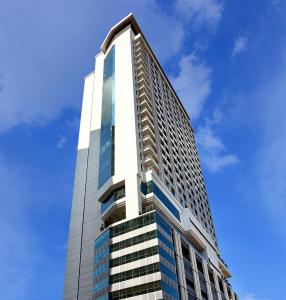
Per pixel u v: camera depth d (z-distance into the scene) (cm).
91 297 6550
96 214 7912
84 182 8881
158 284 5206
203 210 10281
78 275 7094
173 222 7331
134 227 6119
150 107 9094
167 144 9400
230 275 9606
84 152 9600
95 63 11681
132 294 5369
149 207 6631
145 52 10994
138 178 6900
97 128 9769
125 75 9350
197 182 11006
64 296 6950
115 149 7850
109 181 7250
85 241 7600
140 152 7600
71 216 8388
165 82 11962
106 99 9494
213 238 9944
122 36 10781
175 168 9262
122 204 6712
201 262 7362
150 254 5609
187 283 6175
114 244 6181
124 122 8219
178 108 12506
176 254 6222
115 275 5775
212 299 7038
